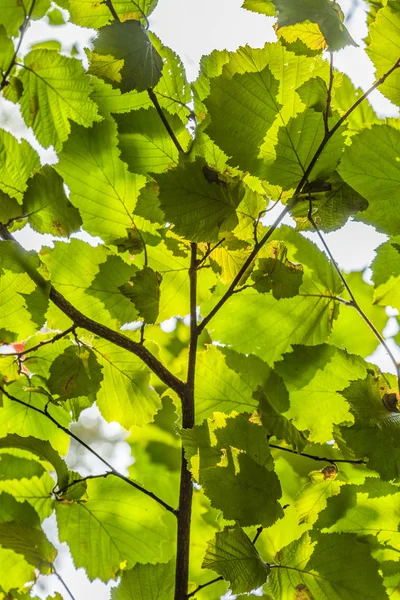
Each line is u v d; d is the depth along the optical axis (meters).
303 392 1.57
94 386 1.51
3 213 1.49
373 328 1.52
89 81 1.57
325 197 1.46
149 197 1.50
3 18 1.59
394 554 1.56
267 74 1.42
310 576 1.43
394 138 1.43
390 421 1.42
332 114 1.44
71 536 1.62
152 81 1.45
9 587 1.51
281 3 1.38
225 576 1.36
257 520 1.39
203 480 1.40
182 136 1.52
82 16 1.51
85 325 1.50
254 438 1.42
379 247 1.58
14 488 1.59
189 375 1.49
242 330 1.67
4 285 1.48
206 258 1.51
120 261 1.57
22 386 1.58
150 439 1.93
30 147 1.51
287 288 1.49
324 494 1.55
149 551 1.63
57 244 1.57
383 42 1.42
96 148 1.56
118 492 1.63
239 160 1.43
